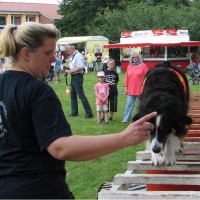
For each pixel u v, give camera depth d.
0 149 2.35
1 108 2.33
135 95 11.42
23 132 2.29
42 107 2.25
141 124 2.33
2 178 2.30
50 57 2.47
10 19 59.75
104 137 2.26
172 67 6.61
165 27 41.94
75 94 12.91
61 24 57.72
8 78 2.39
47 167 2.32
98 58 38.12
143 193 3.21
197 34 42.44
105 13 46.75
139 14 43.44
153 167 4.51
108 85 11.73
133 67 11.32
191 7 45.12
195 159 5.00
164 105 5.17
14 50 2.40
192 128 6.46
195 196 3.11
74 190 6.07
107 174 6.86
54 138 2.20
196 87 22.20
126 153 8.28
